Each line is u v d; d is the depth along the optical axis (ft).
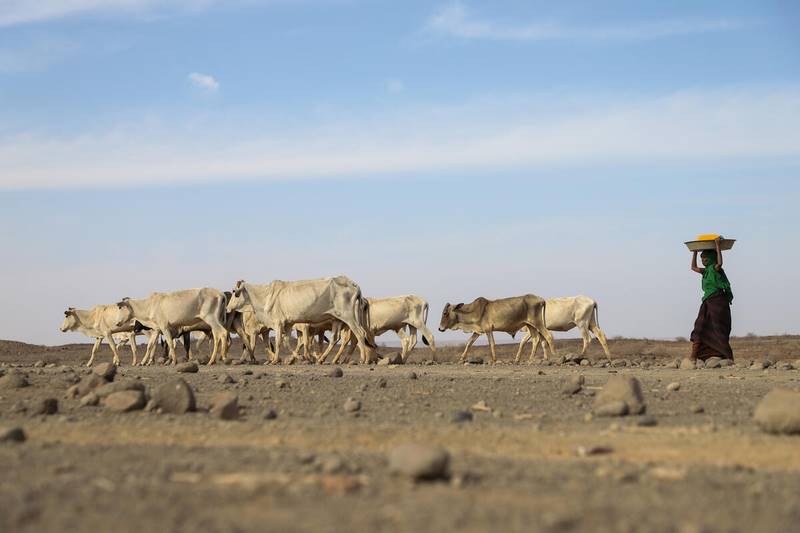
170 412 39.17
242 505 20.75
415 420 37.11
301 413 39.52
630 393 39.47
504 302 108.27
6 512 20.16
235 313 108.58
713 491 22.41
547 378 64.23
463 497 21.38
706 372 74.90
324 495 21.61
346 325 104.99
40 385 54.65
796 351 136.26
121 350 166.20
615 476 23.93
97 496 21.74
